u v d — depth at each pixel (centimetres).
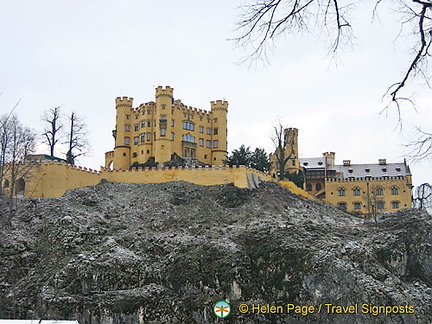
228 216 7850
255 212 7969
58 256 6334
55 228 6862
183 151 11181
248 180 8962
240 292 5934
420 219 7125
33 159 8569
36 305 5512
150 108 11375
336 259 6000
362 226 7612
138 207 8012
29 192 8119
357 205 11444
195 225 7419
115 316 5356
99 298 5531
